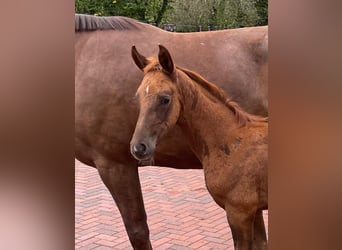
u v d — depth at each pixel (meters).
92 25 2.68
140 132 1.96
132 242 2.76
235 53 2.54
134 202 2.68
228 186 2.09
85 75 2.60
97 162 2.68
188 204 4.65
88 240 3.77
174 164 2.63
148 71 2.07
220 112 2.14
